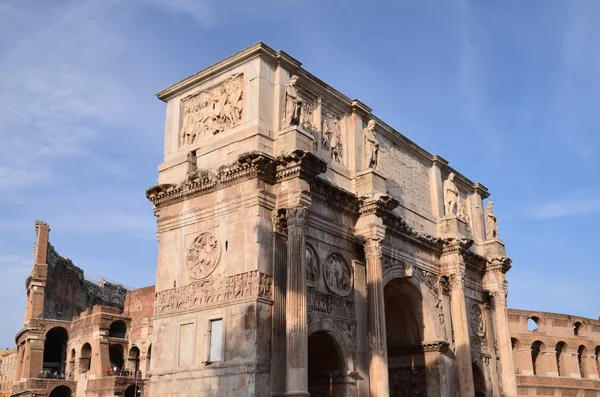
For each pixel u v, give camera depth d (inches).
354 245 1318.9
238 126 1227.2
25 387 3159.5
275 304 1100.5
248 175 1157.1
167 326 1206.9
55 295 3873.0
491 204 1899.6
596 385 3051.2
